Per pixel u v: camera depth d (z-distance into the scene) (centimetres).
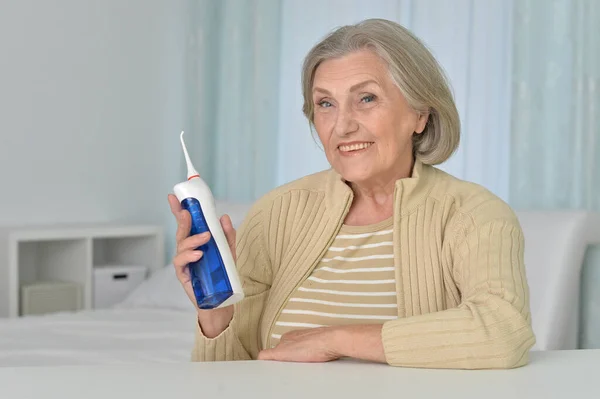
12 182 399
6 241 367
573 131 274
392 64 141
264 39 381
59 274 404
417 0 324
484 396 94
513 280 130
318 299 148
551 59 278
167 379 100
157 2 435
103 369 106
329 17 363
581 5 272
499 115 303
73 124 414
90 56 418
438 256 142
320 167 370
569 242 234
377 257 147
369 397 93
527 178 282
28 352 238
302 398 92
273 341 150
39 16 404
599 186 270
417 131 150
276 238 157
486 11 304
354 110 143
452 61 315
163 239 409
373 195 151
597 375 107
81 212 418
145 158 434
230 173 400
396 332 117
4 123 396
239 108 395
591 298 247
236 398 91
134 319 297
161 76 437
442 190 148
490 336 113
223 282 119
